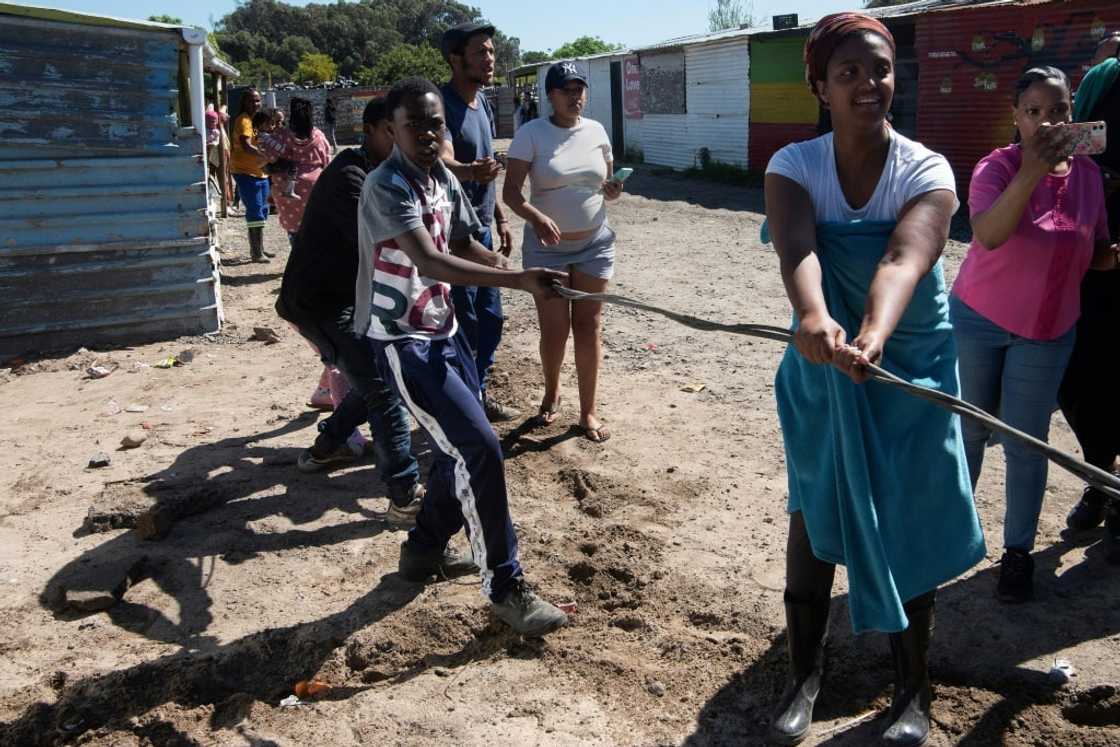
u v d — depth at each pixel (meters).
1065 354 3.76
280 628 3.93
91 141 7.76
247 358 7.78
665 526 4.67
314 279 4.50
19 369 7.53
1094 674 3.43
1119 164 4.25
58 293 7.91
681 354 7.39
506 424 6.03
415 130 3.60
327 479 5.33
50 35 7.48
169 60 7.89
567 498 5.04
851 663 3.58
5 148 7.54
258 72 96.50
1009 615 3.81
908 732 3.07
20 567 4.47
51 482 5.38
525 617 3.75
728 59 20.98
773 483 5.07
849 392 2.82
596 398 6.44
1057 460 2.28
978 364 3.91
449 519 4.05
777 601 3.97
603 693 3.51
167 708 3.53
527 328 8.42
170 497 5.03
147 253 8.12
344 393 5.58
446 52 5.61
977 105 14.68
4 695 3.59
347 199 4.35
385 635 3.86
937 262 2.86
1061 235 3.60
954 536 2.98
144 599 4.20
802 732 3.17
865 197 2.83
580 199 5.46
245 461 5.59
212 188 15.22
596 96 28.55
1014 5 13.83
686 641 3.76
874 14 17.20
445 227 3.86
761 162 20.44
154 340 8.29
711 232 13.55
